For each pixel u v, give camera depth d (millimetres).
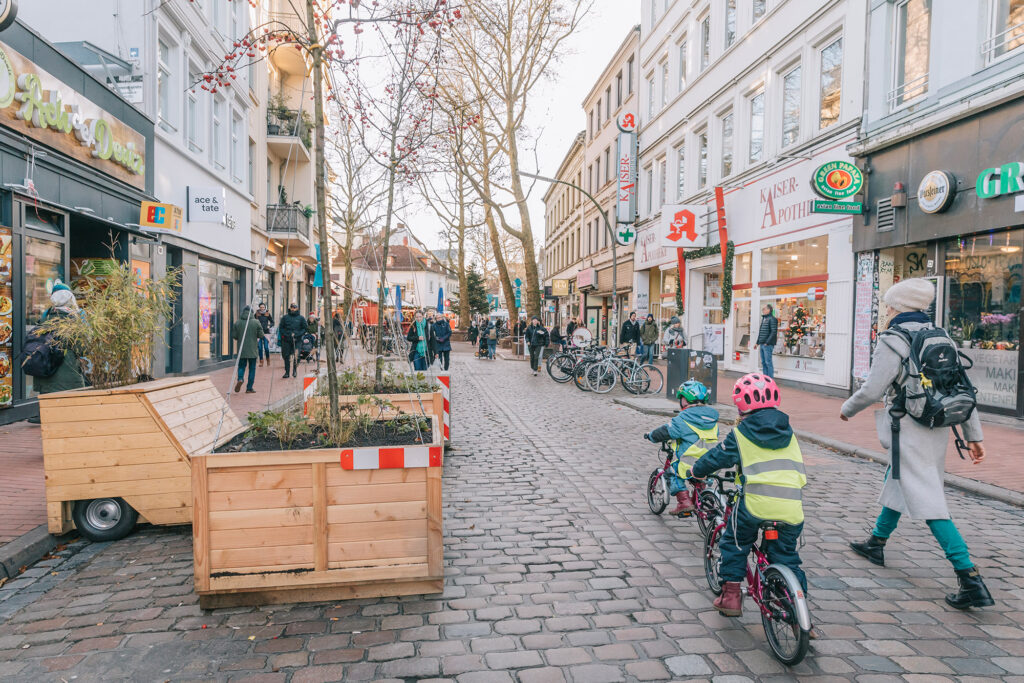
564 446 8352
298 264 30766
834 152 13336
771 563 3172
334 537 3723
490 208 29594
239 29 19375
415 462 3762
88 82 10477
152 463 4754
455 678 2934
